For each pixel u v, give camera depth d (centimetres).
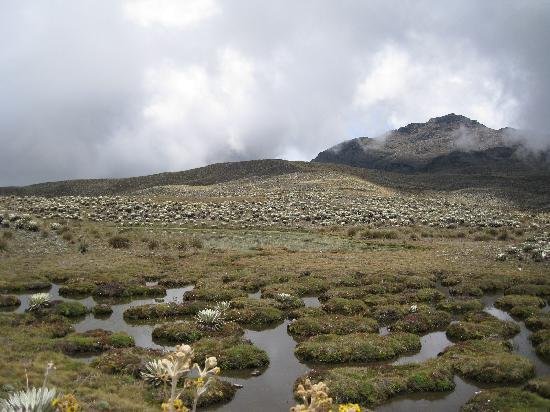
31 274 3997
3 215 6412
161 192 16012
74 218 7750
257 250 5809
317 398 647
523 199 16462
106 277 3981
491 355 2252
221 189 16512
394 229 8050
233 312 3005
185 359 694
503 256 5047
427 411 1777
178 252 5506
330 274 4166
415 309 3109
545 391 1833
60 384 1730
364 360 2302
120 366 2028
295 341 2608
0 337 2350
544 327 2783
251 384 2020
